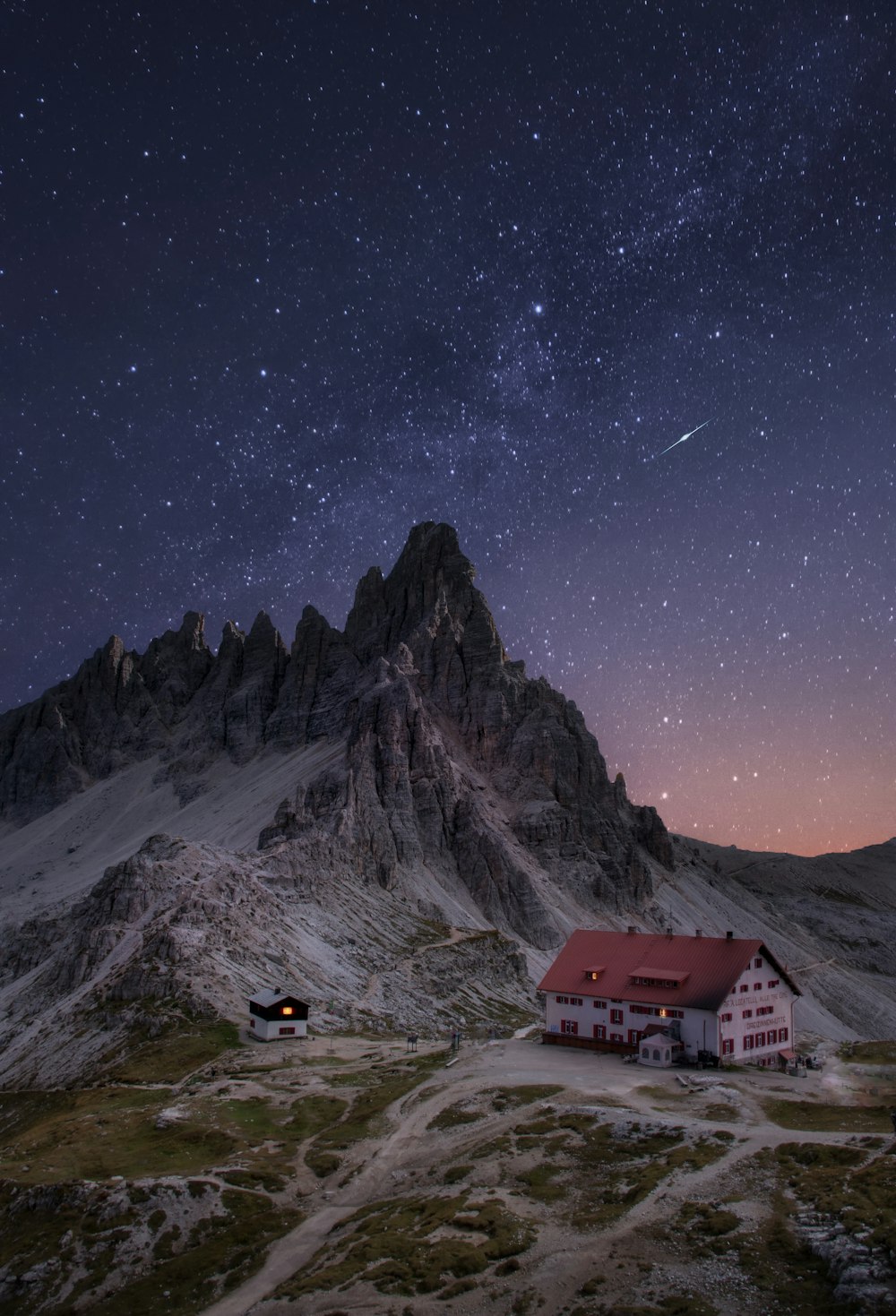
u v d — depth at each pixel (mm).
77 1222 59656
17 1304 53062
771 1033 97438
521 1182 57875
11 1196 64938
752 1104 72062
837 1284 40469
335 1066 99500
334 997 144750
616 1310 40812
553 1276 44656
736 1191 51750
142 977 135000
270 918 170625
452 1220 52250
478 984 183250
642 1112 69688
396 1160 65750
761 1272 42656
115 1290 52438
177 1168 67188
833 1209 46844
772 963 99250
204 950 143375
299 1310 44812
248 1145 71375
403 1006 152500
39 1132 83625
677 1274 43375
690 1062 91625
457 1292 44219
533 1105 73625
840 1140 57969
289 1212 59219
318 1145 70750
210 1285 51031
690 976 96938
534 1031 133750
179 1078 99375
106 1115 84312
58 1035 128250
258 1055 104625
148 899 176500
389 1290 45094
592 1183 56219
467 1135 68438
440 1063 95188
